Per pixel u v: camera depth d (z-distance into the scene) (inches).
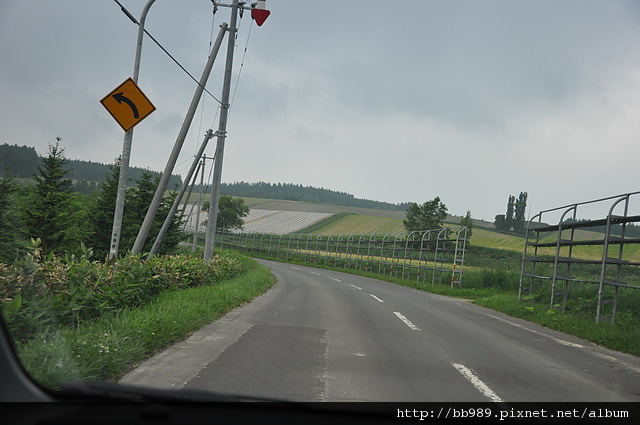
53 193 1445.6
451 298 863.7
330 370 262.8
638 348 382.9
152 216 692.7
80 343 238.7
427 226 2780.5
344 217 4628.4
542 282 860.0
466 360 309.3
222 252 1556.3
